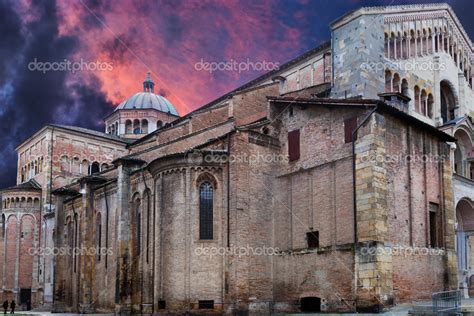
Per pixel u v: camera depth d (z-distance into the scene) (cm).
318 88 4884
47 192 7838
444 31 5253
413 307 3238
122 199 5034
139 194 4941
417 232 3928
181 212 4238
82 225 5847
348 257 3706
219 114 5347
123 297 4850
